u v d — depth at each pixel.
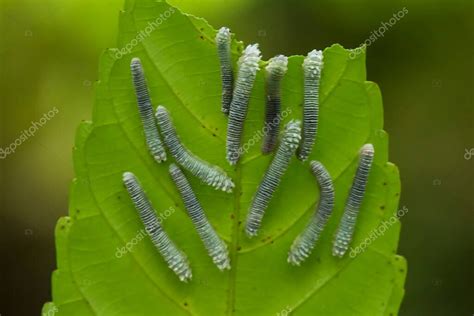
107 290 0.34
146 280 0.34
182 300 0.34
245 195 0.34
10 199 0.47
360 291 0.34
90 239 0.34
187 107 0.34
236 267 0.34
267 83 0.34
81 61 0.47
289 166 0.34
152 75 0.34
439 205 0.46
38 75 0.47
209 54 0.34
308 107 0.34
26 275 0.47
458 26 0.45
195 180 0.34
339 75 0.34
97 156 0.34
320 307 0.34
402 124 0.46
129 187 0.34
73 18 0.47
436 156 0.46
